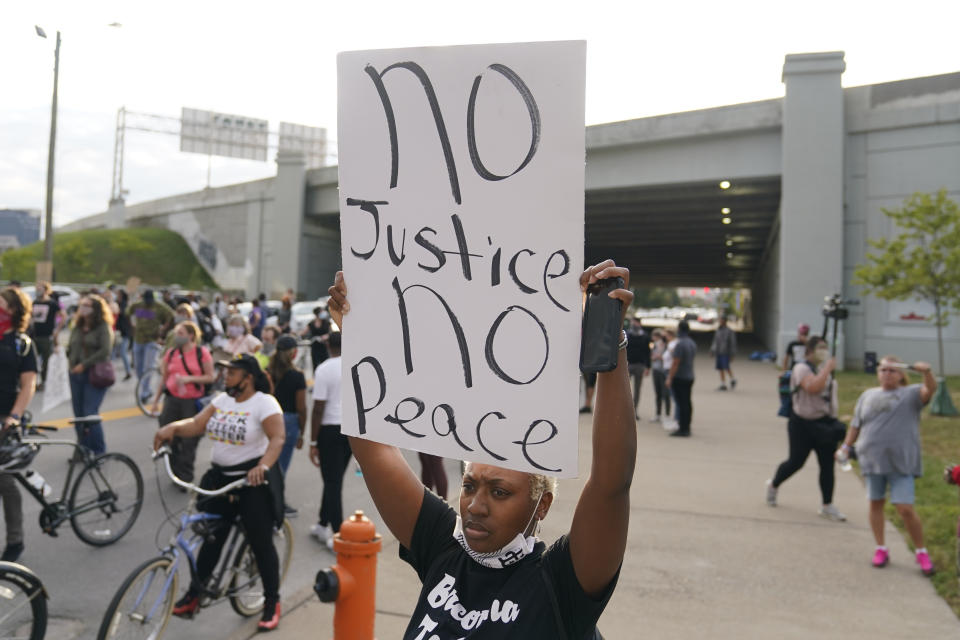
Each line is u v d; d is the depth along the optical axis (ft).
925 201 58.29
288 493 25.30
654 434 37.50
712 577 17.31
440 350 5.64
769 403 49.96
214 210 157.28
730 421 41.91
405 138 5.74
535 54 5.27
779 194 88.22
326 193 127.85
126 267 161.48
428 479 22.40
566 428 5.22
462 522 5.73
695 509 23.20
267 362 30.89
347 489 25.75
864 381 60.75
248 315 80.12
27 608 12.94
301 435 22.16
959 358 69.05
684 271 197.36
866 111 75.15
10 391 17.71
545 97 5.25
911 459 17.87
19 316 17.72
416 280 5.74
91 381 26.05
